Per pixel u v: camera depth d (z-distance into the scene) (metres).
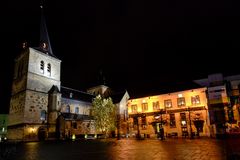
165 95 49.72
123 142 27.03
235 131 34.09
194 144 18.77
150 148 16.11
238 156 9.59
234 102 40.25
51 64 49.75
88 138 47.81
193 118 43.66
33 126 41.44
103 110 51.12
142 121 50.78
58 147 21.84
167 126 46.62
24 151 17.61
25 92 42.25
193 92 45.78
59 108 46.38
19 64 47.88
